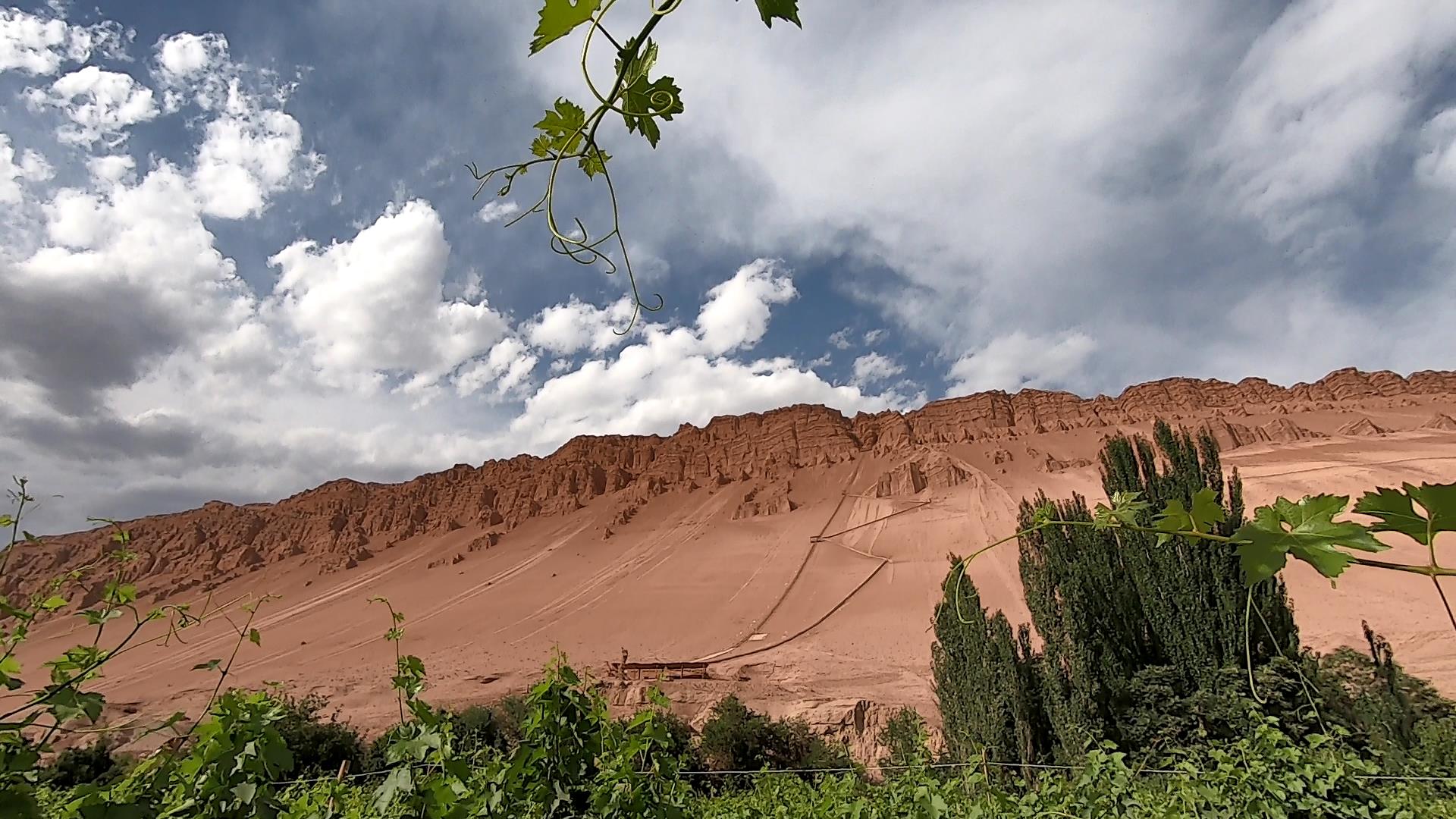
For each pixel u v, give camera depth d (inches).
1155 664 681.6
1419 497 39.0
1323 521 42.9
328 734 780.0
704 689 2172.7
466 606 4544.8
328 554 6766.7
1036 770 552.1
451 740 138.2
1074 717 661.9
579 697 166.4
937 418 6806.1
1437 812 233.8
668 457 7229.3
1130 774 234.5
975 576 3540.8
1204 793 225.6
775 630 3422.7
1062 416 6525.6
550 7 56.1
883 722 1657.2
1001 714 714.2
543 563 5319.9
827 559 4345.5
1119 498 58.2
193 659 3646.7
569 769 157.8
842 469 6166.3
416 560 6166.3
